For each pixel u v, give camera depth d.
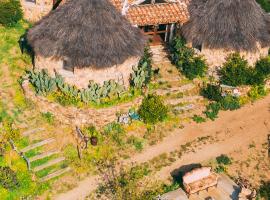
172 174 28.70
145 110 31.23
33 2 38.56
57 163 28.70
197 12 34.84
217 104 33.66
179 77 34.84
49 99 30.67
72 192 27.17
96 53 30.12
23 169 28.00
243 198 27.02
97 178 28.12
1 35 37.00
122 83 32.25
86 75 30.98
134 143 30.36
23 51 35.22
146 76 32.59
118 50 30.64
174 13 35.22
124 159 29.34
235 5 33.59
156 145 30.53
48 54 30.78
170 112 32.84
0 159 28.22
